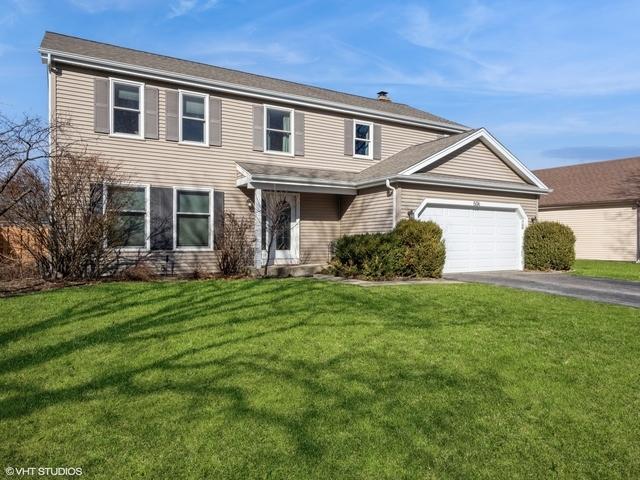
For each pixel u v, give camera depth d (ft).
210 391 14.76
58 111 38.40
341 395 14.65
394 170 45.44
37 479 10.12
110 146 40.42
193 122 44.75
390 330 22.21
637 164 84.12
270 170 45.32
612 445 12.03
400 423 12.92
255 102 47.65
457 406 14.10
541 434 12.55
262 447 11.55
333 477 10.44
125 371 16.46
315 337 20.79
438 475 10.62
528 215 52.90
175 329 21.65
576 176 90.53
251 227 46.01
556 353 19.21
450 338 21.11
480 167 49.98
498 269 51.03
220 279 38.34
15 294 28.84
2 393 14.58
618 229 74.64
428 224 42.22
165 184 42.78
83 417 12.99
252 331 21.52
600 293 34.01
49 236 33.73
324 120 52.01
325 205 51.78
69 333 20.74
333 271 44.60
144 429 12.33
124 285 32.14
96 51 42.50
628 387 15.72
